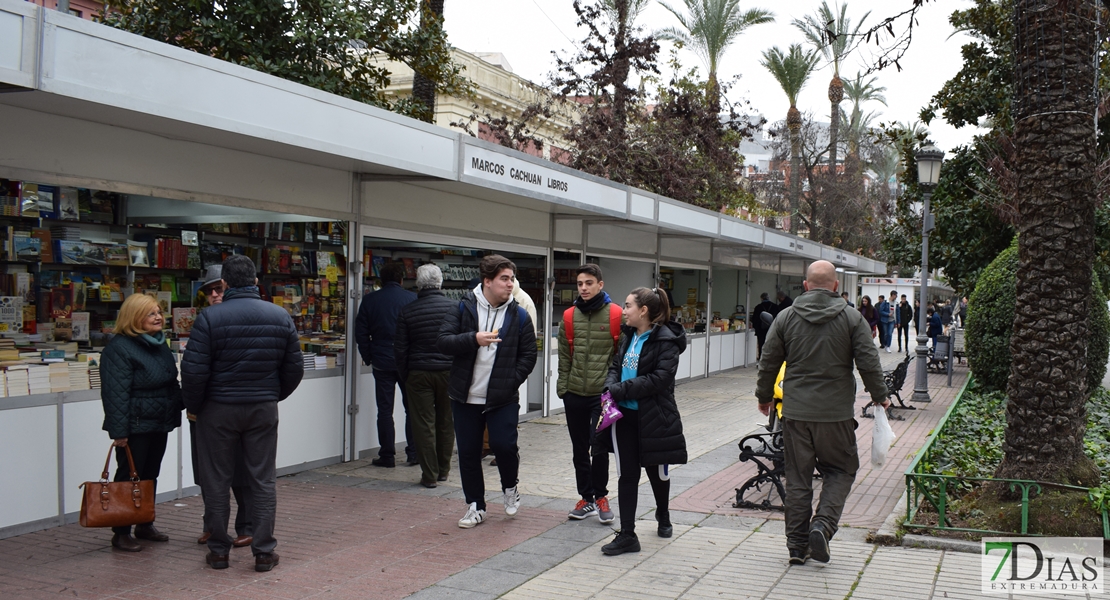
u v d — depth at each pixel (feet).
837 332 16.56
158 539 18.03
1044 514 18.06
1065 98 19.04
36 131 17.84
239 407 16.12
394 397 27.07
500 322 19.60
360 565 16.81
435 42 37.86
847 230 118.83
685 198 71.46
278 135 18.94
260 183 23.03
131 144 19.74
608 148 66.13
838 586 15.66
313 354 25.46
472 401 19.56
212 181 21.67
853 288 113.80
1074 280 19.11
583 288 19.84
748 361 65.87
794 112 106.32
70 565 16.39
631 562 17.13
